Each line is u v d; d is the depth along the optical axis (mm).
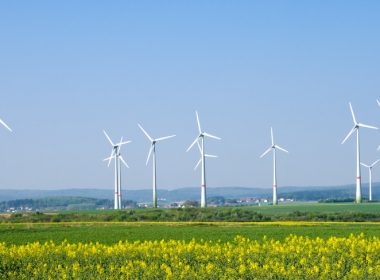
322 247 32562
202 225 77375
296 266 29703
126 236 58219
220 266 30047
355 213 95312
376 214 94750
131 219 98938
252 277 27516
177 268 28969
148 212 104062
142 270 28609
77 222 92375
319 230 62312
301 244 34625
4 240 55531
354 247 32250
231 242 47062
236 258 31328
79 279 27531
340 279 26906
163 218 98812
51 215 102625
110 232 64562
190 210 104375
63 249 34219
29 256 32438
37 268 29844
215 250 32531
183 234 59469
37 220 97812
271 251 32031
